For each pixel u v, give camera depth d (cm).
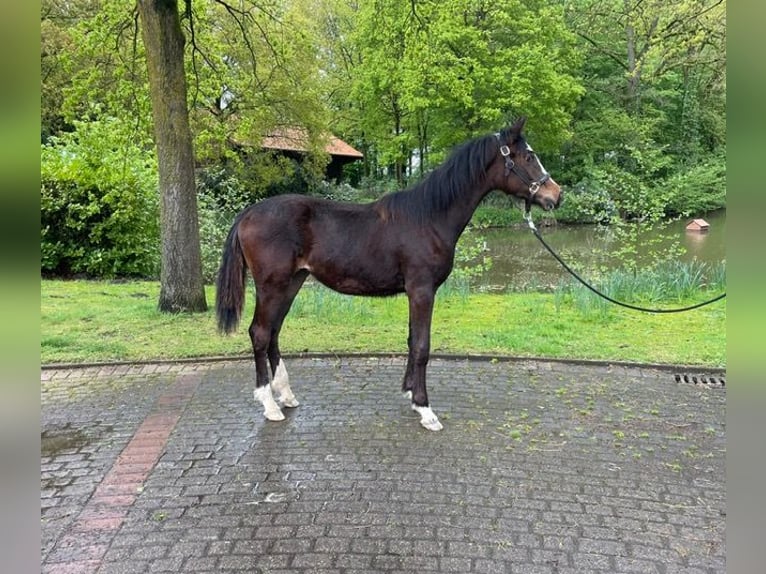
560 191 379
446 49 1830
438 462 322
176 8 627
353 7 2723
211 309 692
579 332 596
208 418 387
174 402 415
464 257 859
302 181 2031
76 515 271
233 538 252
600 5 2212
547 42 2044
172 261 666
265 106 1559
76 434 363
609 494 289
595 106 2436
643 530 259
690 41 1008
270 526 261
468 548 244
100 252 935
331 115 2616
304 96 1620
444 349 530
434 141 2217
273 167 1742
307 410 398
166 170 650
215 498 286
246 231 372
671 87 2369
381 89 2117
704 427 371
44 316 639
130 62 820
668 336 577
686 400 417
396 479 304
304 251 372
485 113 1941
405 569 230
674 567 233
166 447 344
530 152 376
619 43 2469
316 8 2689
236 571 229
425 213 366
